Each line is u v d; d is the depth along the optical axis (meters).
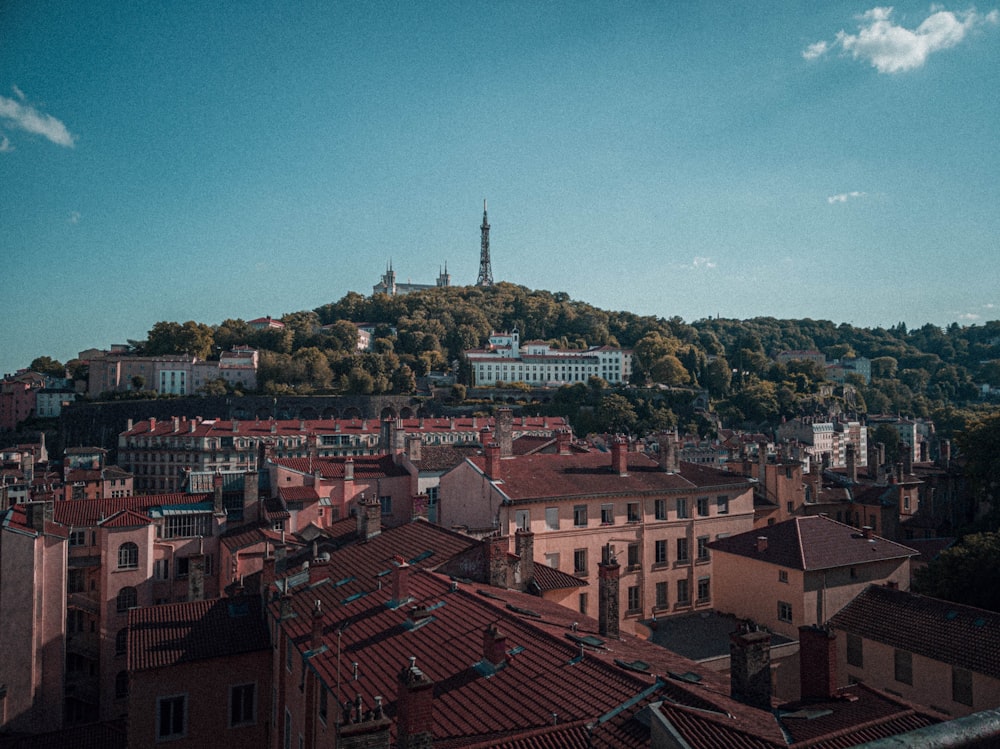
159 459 193.62
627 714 22.67
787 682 48.25
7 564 58.66
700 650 51.97
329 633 37.00
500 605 34.28
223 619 47.03
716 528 70.31
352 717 21.73
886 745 5.75
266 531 69.50
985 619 44.00
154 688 42.03
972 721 6.16
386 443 107.44
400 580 38.16
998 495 98.12
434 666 30.03
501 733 23.42
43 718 59.47
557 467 68.62
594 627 35.34
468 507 66.69
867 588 52.16
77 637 66.69
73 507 70.50
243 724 43.94
